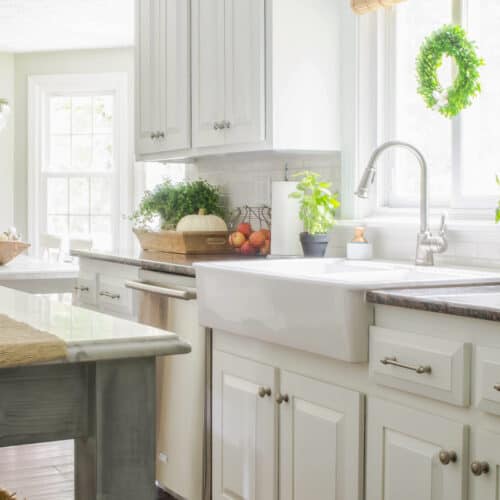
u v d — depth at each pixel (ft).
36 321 4.98
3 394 4.21
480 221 9.34
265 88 11.06
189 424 9.82
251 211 13.51
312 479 7.59
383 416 6.73
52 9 18.88
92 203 23.93
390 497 6.65
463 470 5.93
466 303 5.82
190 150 12.69
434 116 10.53
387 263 9.54
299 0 11.07
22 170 24.27
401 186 11.03
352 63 11.14
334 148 11.35
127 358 4.35
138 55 14.14
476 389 5.82
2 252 13.61
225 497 9.05
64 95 24.08
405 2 10.94
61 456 12.75
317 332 7.20
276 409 8.14
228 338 9.02
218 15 11.87
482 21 9.71
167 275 10.80
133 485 4.37
